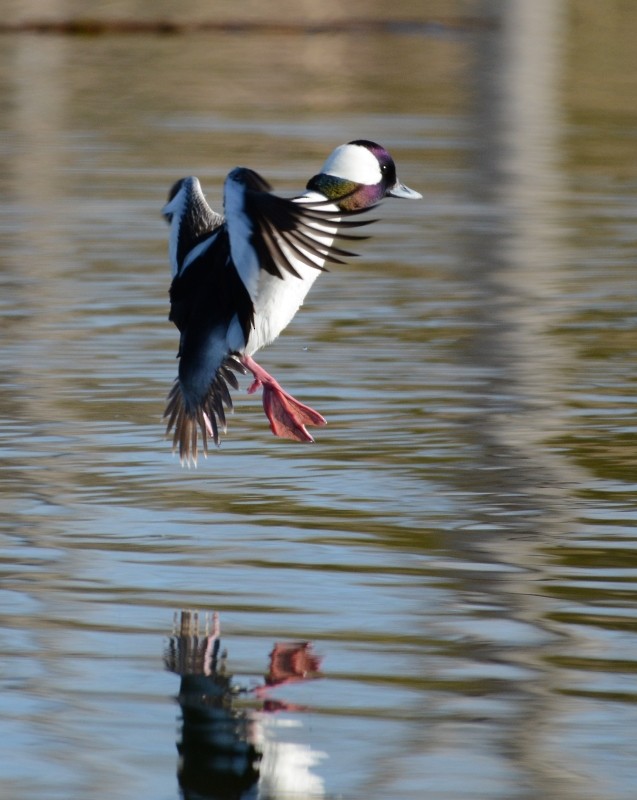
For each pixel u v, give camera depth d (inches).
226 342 359.6
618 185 1000.9
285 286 367.2
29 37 1840.6
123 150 1104.8
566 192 973.8
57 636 319.3
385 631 322.7
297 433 376.5
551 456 455.5
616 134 1234.6
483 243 813.9
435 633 321.4
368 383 541.0
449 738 272.7
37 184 966.4
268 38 1932.8
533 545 377.7
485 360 574.6
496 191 973.8
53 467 440.8
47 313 643.5
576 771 260.1
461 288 705.0
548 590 346.9
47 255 764.0
